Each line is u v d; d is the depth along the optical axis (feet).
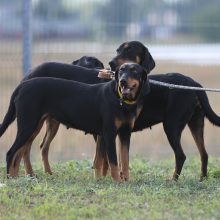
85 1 66.74
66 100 42.09
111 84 40.86
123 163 41.50
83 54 61.46
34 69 46.01
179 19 66.74
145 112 43.60
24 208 33.91
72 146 61.26
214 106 64.23
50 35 62.13
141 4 66.44
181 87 41.57
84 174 45.01
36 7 63.36
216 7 67.62
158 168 49.32
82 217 32.17
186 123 43.34
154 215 32.01
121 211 32.99
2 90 58.59
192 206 34.06
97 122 41.57
